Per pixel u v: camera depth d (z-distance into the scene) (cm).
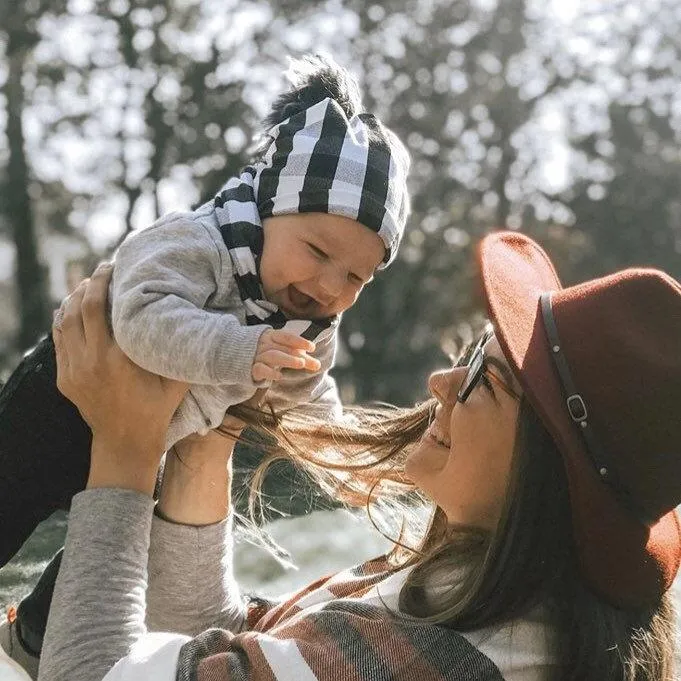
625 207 2817
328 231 176
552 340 139
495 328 141
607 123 2881
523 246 168
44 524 276
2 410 177
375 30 2597
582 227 2827
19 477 176
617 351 135
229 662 139
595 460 134
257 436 196
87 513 157
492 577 140
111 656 147
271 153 181
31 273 2425
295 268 175
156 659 142
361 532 285
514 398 150
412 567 165
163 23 2530
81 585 152
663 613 152
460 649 137
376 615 146
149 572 183
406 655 136
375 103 2630
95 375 160
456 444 156
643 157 2841
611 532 135
